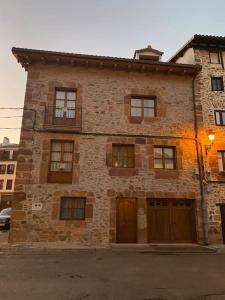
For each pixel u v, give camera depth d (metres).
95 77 11.98
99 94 11.80
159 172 11.33
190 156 11.77
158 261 7.65
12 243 9.70
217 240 10.95
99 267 6.70
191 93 12.59
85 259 7.70
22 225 9.98
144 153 11.45
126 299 4.38
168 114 12.10
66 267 6.63
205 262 7.62
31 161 10.61
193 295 4.64
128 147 11.62
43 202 10.30
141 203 10.90
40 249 8.84
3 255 8.09
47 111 11.16
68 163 10.98
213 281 5.57
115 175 11.01
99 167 10.99
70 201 10.64
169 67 12.25
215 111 12.55
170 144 11.74
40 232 10.04
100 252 8.91
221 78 13.01
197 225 11.07
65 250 8.95
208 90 12.68
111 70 12.17
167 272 6.32
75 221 10.34
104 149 11.21
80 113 11.38
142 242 10.55
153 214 11.09
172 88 12.48
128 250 9.33
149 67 12.15
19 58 11.38
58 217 10.27
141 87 12.21
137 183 11.05
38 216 10.15
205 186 11.47
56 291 4.73
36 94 11.33
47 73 11.64
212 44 13.20
